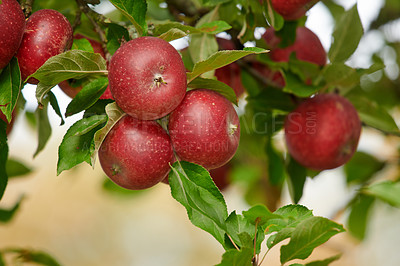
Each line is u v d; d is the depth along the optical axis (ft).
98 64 3.41
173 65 3.33
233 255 3.22
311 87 4.01
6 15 3.32
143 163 3.40
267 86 4.22
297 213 3.45
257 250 3.37
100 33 3.61
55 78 3.39
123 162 3.41
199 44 3.97
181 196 3.37
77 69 3.39
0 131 3.51
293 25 4.07
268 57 4.10
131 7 3.49
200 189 3.37
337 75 4.05
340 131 4.09
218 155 3.44
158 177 3.46
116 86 3.32
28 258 4.17
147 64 3.29
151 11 4.28
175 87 3.33
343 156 4.16
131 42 3.34
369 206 4.89
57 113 3.59
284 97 4.22
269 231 3.43
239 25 4.09
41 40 3.40
